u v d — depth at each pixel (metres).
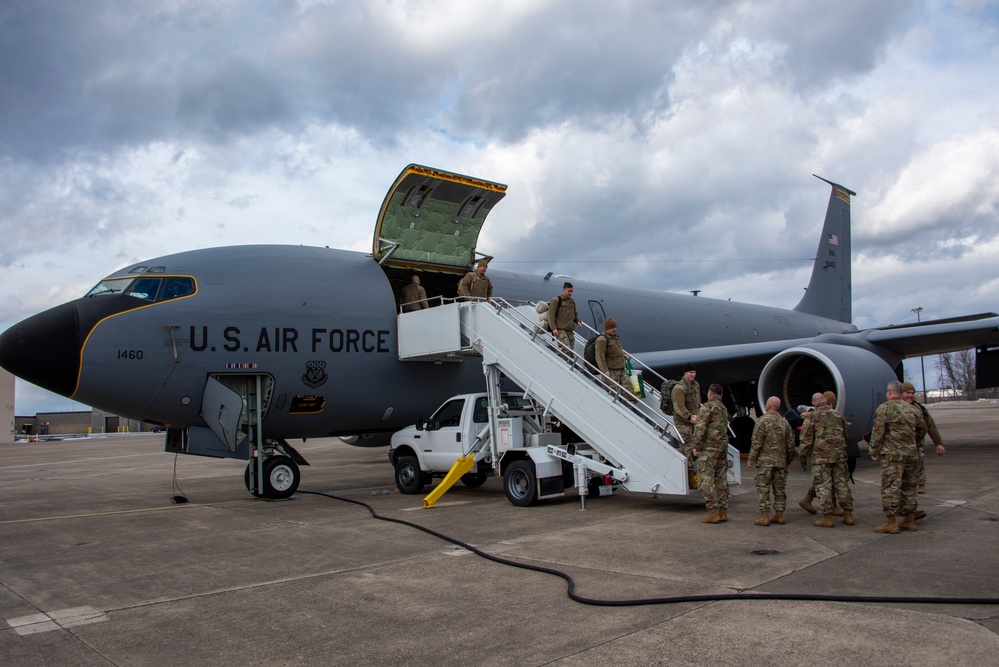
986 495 9.86
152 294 11.27
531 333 11.61
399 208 13.33
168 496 13.48
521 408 12.54
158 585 6.32
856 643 4.24
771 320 23.45
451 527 8.73
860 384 12.63
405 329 13.01
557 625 4.81
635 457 9.57
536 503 10.41
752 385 19.61
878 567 6.01
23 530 9.66
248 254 12.45
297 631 4.91
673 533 7.87
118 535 9.03
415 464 12.23
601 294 18.22
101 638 4.89
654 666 4.02
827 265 27.44
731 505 9.92
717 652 4.20
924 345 15.98
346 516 9.99
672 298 20.61
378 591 5.87
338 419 12.79
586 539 7.64
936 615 4.69
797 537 7.46
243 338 11.59
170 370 11.05
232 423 11.41
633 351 18.14
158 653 4.57
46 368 10.35
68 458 29.11
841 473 8.09
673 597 5.27
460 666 4.16
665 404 10.52
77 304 10.95
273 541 8.22
